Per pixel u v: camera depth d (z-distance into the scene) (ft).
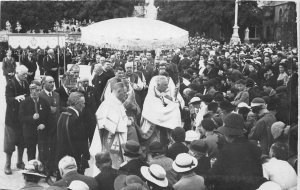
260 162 22.17
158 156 22.03
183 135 23.32
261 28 43.55
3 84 38.91
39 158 26.37
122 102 26.27
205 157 22.33
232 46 44.19
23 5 39.63
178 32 32.86
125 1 40.98
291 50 34.71
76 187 17.92
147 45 32.09
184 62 39.68
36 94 27.91
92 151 25.85
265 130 25.34
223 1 44.14
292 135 25.38
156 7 42.11
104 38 31.81
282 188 21.97
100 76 32.83
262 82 36.29
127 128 26.66
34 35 36.78
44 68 37.96
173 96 30.89
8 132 27.96
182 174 20.95
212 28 45.42
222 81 34.78
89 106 30.22
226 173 22.11
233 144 22.26
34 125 27.35
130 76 33.76
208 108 26.30
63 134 25.57
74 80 30.94
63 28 40.27
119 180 19.88
